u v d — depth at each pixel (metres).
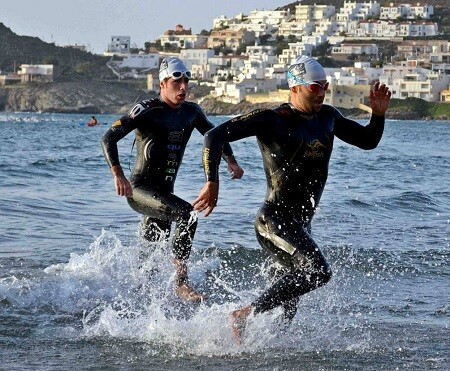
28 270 9.44
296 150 7.06
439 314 8.12
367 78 165.88
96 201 16.72
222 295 8.84
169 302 8.47
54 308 8.05
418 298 8.78
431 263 10.64
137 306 8.28
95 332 7.29
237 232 12.77
